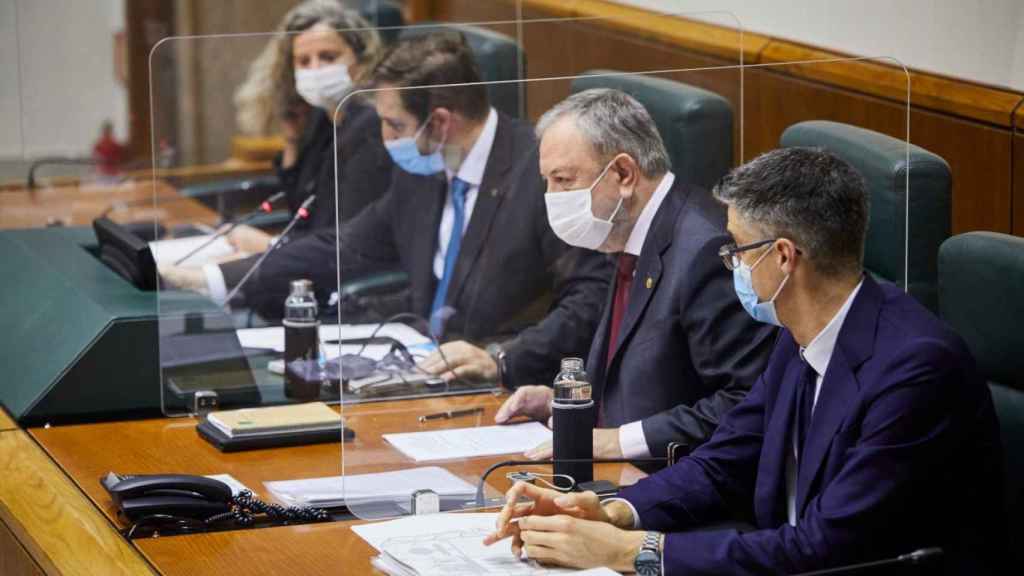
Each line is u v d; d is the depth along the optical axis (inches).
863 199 109.2
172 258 165.0
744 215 109.6
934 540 106.9
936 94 168.7
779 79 139.4
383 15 285.3
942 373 105.2
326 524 121.6
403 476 126.8
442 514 121.7
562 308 134.6
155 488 121.6
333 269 169.8
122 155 356.2
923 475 104.8
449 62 171.5
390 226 135.3
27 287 170.9
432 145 135.1
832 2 191.2
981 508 107.9
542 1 265.1
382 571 109.7
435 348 136.0
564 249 134.3
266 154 194.9
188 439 146.3
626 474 128.6
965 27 168.6
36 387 153.2
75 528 120.9
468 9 295.0
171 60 190.2
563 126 132.3
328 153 193.9
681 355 132.0
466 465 127.3
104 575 110.3
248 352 155.5
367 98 135.0
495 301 135.7
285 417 146.4
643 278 132.6
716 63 204.7
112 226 173.8
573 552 106.8
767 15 204.4
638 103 132.6
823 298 109.5
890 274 132.7
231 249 166.6
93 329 153.8
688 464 120.3
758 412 120.1
